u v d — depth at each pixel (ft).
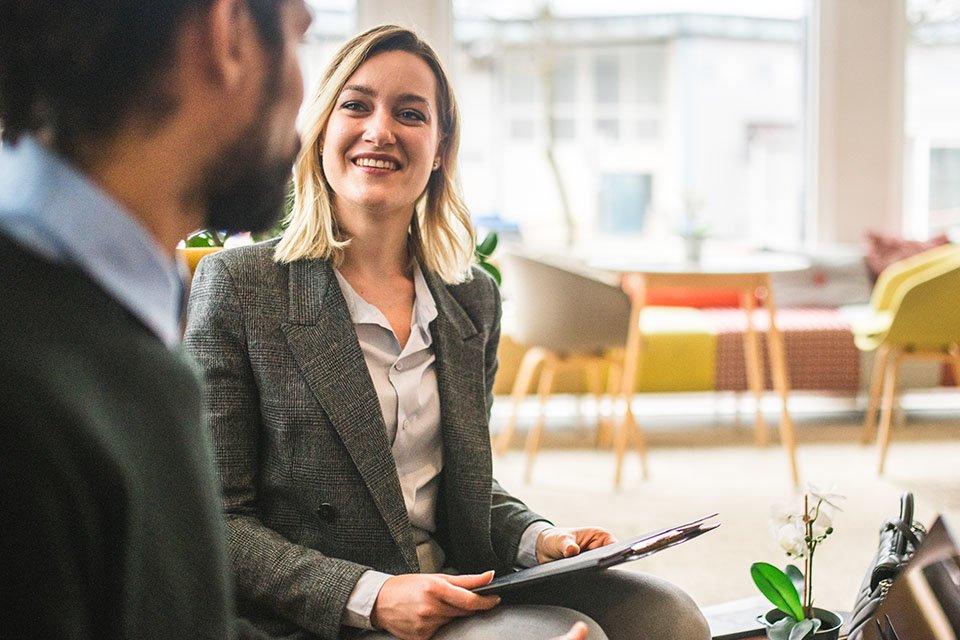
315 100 5.23
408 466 5.29
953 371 18.26
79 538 1.97
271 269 5.10
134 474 2.09
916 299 14.84
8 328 1.97
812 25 21.17
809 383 18.10
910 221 21.54
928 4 21.35
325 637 4.67
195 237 6.18
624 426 14.42
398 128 5.16
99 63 2.20
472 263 5.98
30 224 2.12
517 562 5.45
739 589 10.34
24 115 2.25
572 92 21.35
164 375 2.25
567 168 21.43
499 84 21.20
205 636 2.36
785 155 21.52
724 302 20.10
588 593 4.97
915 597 4.16
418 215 5.65
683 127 21.54
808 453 16.29
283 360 4.95
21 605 1.91
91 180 2.28
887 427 14.97
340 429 4.89
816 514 5.27
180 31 2.27
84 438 1.96
